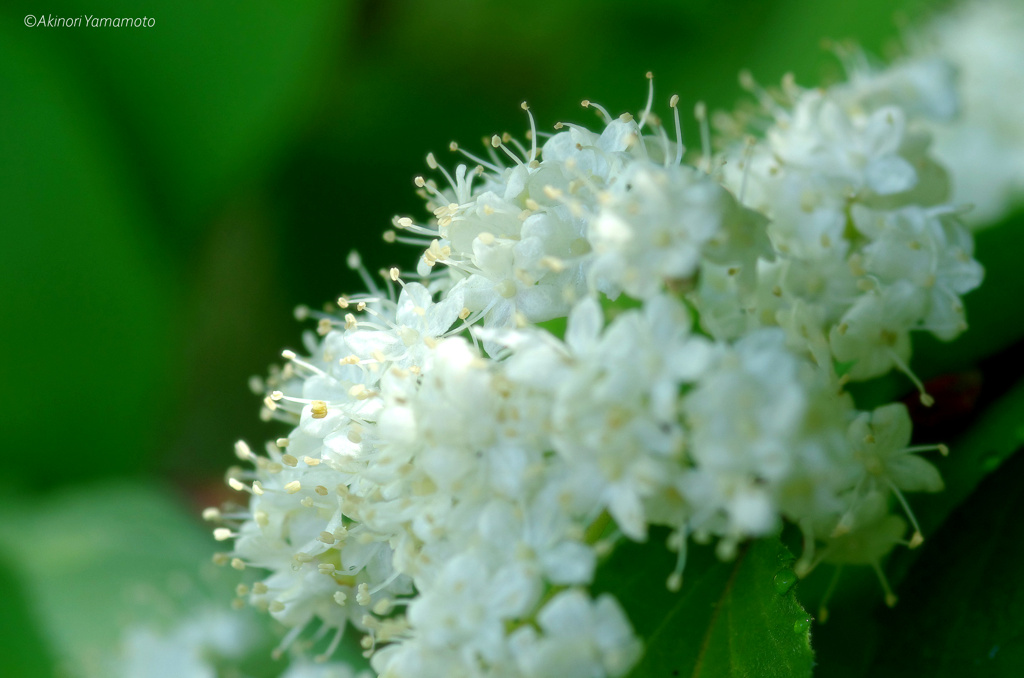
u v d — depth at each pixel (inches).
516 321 6.6
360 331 6.8
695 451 6.3
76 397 8.8
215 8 8.7
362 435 6.7
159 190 8.8
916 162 7.0
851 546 6.7
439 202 7.2
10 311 8.7
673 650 6.7
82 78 8.7
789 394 6.3
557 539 6.4
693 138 8.7
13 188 8.7
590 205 6.7
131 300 8.8
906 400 7.0
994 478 7.0
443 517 6.5
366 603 6.6
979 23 8.6
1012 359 7.1
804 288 6.8
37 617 8.2
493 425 6.5
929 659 6.8
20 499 8.7
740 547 6.7
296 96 8.8
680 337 6.4
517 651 6.4
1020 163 8.3
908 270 6.8
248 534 6.8
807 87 8.7
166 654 7.9
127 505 8.6
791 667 6.5
